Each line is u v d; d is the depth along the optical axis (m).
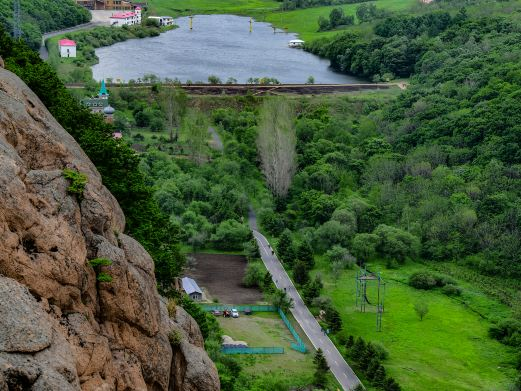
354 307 166.38
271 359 136.88
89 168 66.62
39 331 42.00
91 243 53.47
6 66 87.94
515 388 136.25
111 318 53.25
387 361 144.88
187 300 99.44
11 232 46.34
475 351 151.12
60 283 48.62
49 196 51.69
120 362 52.00
